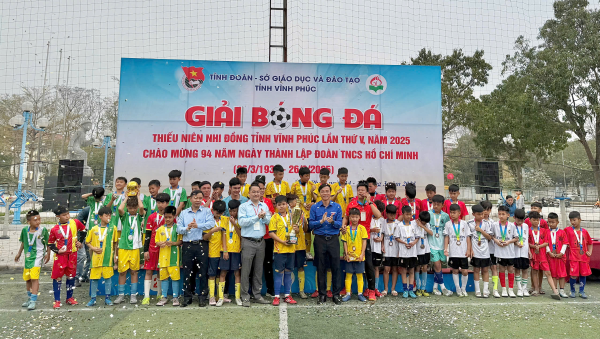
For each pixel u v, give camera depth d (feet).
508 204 30.19
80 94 91.30
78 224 18.02
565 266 18.06
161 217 17.10
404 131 23.44
